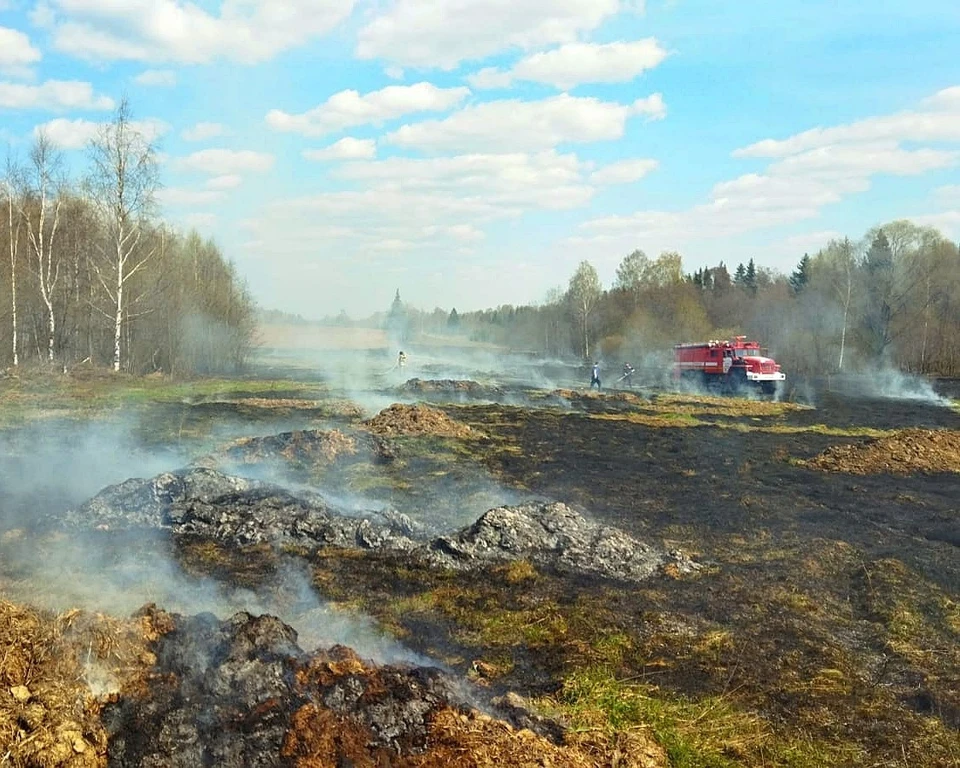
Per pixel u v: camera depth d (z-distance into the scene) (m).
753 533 14.94
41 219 39.25
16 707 6.07
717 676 8.72
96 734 6.20
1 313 40.94
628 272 89.88
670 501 17.53
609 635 9.70
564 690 8.12
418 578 11.65
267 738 6.19
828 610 10.94
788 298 74.12
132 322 44.38
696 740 7.27
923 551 13.99
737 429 30.38
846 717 7.89
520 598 10.90
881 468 22.23
